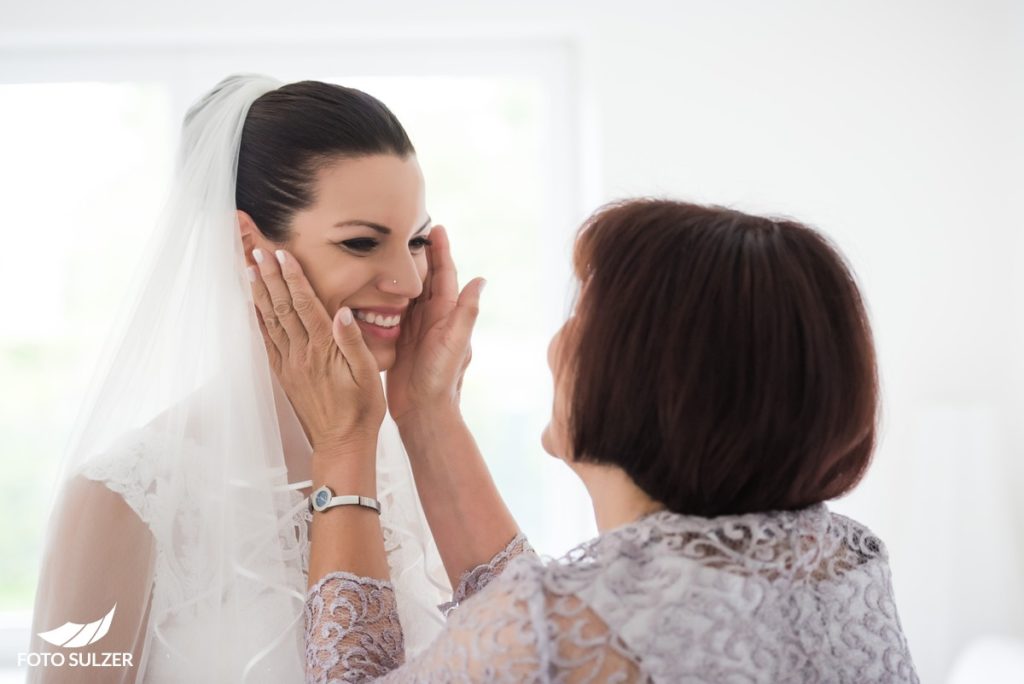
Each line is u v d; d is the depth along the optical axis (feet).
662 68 8.83
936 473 8.42
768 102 8.89
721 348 2.84
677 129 8.84
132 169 8.96
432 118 9.26
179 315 4.04
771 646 2.77
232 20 8.61
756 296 2.85
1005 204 9.01
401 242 4.19
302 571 4.02
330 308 4.15
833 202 8.96
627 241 3.02
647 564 2.82
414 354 4.49
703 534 2.85
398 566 4.49
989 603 8.20
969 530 8.28
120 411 3.98
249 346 4.02
